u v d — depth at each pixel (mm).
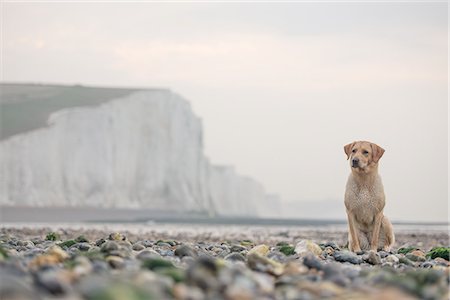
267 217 139500
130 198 111438
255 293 7684
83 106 118750
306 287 7996
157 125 116688
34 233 31016
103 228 44938
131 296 6441
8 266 8383
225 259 11938
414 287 8359
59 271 8273
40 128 107688
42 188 103938
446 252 14703
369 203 16000
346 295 7785
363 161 15719
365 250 16422
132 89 121562
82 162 108250
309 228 56781
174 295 7141
